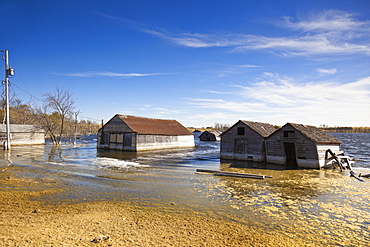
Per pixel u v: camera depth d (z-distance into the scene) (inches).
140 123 1510.8
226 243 271.6
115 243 260.5
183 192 501.7
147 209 388.2
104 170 759.7
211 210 390.0
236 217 360.2
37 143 1798.7
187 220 342.0
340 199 462.9
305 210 397.1
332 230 318.0
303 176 691.4
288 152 909.2
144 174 700.0
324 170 791.1
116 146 1432.1
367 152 1475.1
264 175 699.4
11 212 357.7
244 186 562.6
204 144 2167.8
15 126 1699.1
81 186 538.9
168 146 1590.8
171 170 773.9
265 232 307.3
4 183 553.0
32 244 248.8
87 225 311.7
